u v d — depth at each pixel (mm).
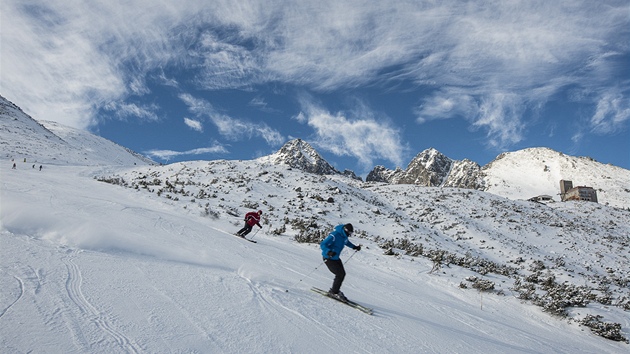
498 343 7398
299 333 4945
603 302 15945
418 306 9062
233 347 4086
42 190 15633
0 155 59500
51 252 6078
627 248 38969
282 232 20219
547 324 11727
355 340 5219
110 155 135125
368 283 10711
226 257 9156
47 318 3781
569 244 37156
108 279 5328
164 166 50281
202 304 5129
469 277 15328
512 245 32344
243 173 44594
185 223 13859
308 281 8414
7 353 3037
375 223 31297
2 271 4773
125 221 11250
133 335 3834
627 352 10562
